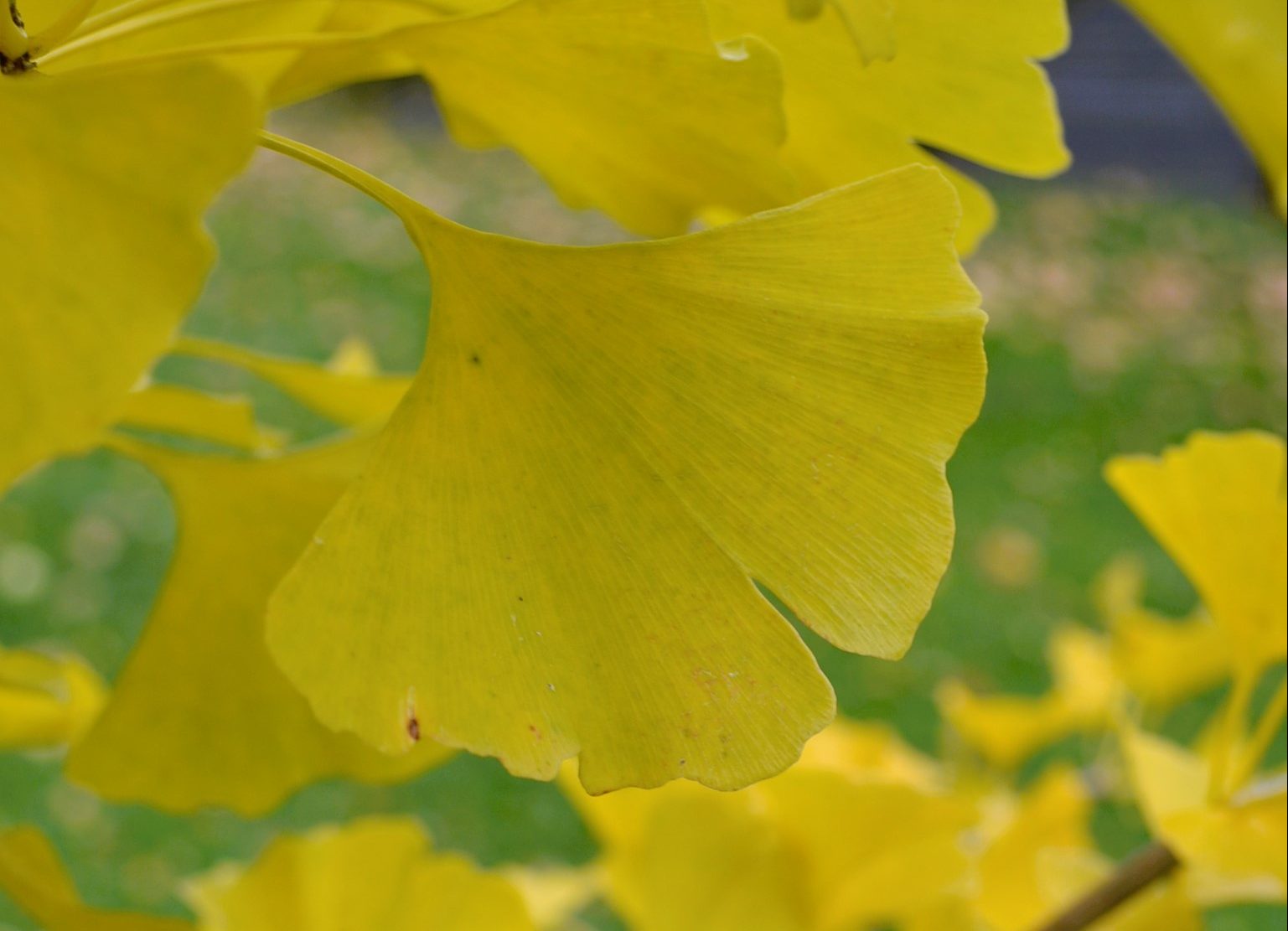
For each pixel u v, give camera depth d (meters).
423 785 2.12
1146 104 6.18
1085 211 5.52
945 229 0.40
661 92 0.42
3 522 2.58
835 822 0.59
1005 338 4.35
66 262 0.37
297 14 0.44
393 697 0.40
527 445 0.40
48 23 0.41
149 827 1.97
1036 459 3.52
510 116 0.44
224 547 0.48
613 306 0.40
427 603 0.40
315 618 0.40
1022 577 2.88
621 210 0.45
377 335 3.86
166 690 0.49
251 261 4.30
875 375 0.40
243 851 1.96
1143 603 2.83
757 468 0.40
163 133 0.37
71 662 0.56
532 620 0.40
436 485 0.40
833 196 0.40
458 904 0.56
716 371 0.40
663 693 0.40
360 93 6.47
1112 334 4.40
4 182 0.37
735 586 0.40
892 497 0.40
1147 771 0.54
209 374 3.31
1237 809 0.50
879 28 0.40
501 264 0.40
